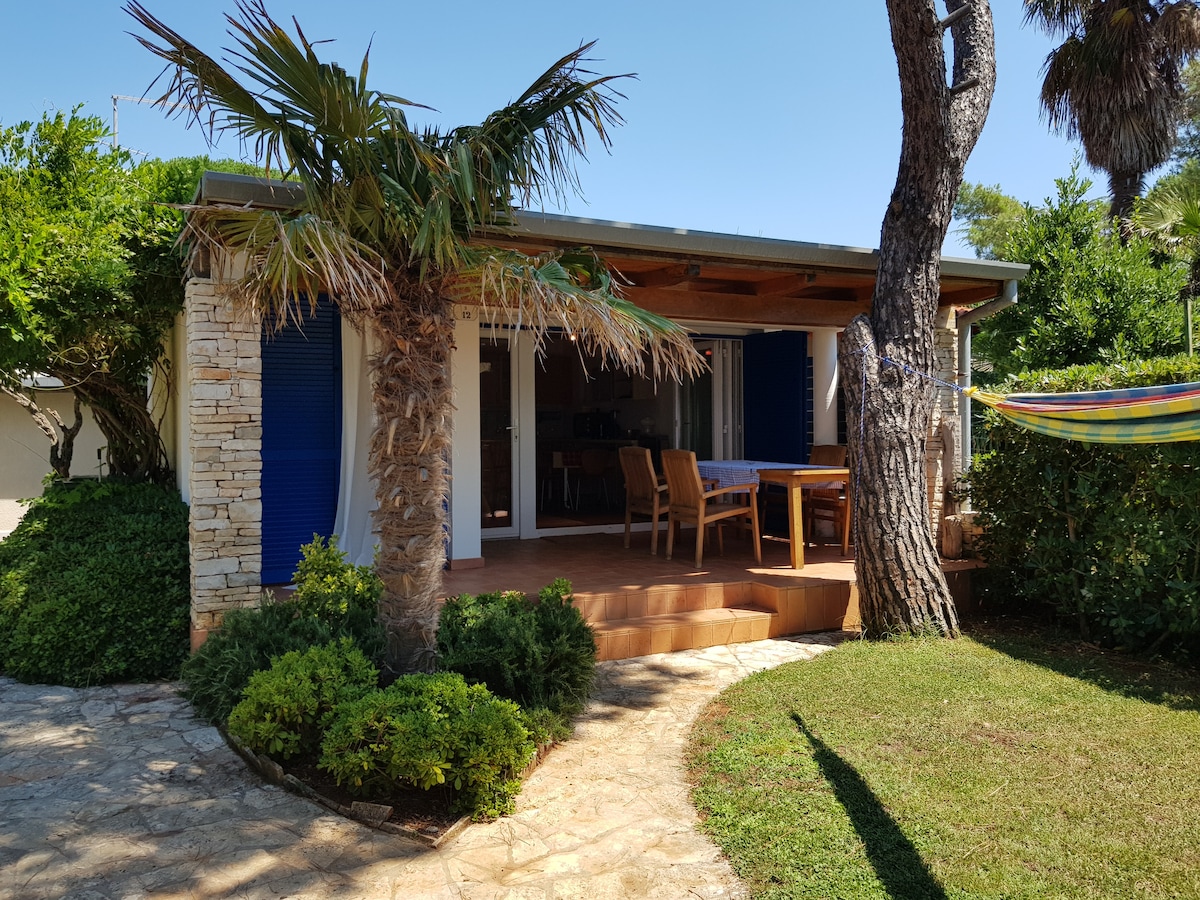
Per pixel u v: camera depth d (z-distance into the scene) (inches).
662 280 289.7
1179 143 799.7
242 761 170.1
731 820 139.4
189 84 148.9
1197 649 241.1
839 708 191.6
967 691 202.7
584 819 143.9
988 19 265.4
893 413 256.8
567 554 338.3
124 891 119.9
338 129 151.1
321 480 289.7
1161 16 541.0
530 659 185.8
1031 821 136.1
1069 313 486.3
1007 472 287.1
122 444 377.1
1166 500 248.8
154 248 284.4
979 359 597.0
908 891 116.1
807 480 308.0
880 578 259.1
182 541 262.8
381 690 165.8
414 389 171.2
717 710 194.9
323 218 157.6
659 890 120.2
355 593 221.1
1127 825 134.6
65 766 167.5
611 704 203.9
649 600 266.4
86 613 229.1
